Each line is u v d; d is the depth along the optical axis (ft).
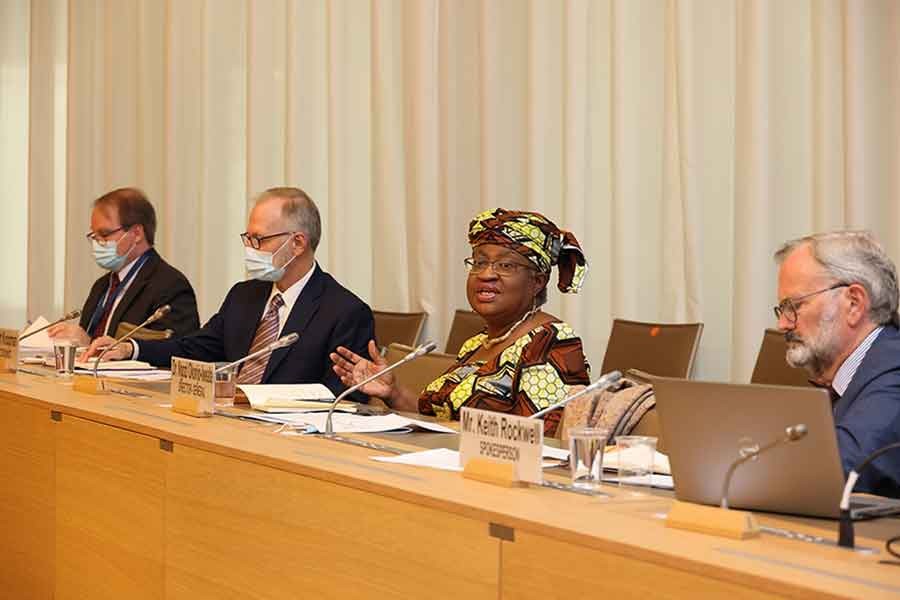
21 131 26.84
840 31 14.05
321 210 20.27
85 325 17.01
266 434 8.59
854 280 7.75
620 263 15.98
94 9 24.43
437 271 18.17
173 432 8.54
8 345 13.10
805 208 14.67
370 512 6.68
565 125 16.43
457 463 7.34
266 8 20.86
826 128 14.14
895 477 7.25
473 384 10.27
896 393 7.37
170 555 8.52
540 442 6.55
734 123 14.92
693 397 5.98
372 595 6.66
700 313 15.23
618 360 14.53
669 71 15.56
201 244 21.91
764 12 14.44
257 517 7.61
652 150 15.97
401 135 18.84
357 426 9.07
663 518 5.79
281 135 20.88
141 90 23.08
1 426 11.00
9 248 27.02
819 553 5.08
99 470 9.46
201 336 14.06
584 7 16.35
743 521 5.35
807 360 7.91
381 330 17.90
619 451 6.88
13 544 10.73
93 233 16.69
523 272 10.45
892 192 13.66
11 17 26.78
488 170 17.37
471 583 5.99
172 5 22.27
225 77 21.90
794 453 5.76
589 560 5.37
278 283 13.11
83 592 9.66
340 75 19.56
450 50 18.01
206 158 21.85
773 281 14.64
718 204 15.30
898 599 4.35
